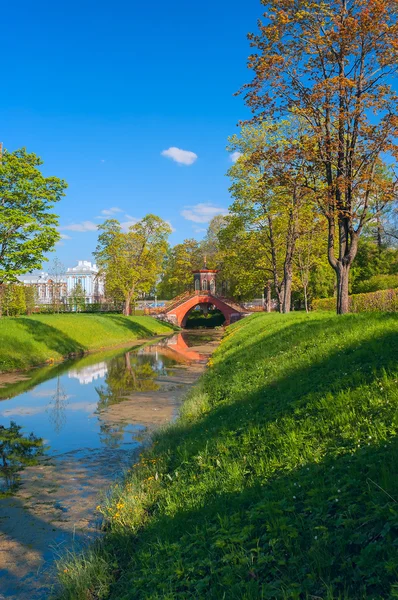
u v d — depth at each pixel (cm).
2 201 2788
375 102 1691
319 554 383
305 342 1390
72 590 520
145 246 6562
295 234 3456
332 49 1745
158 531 571
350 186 1756
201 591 412
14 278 2834
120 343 4372
